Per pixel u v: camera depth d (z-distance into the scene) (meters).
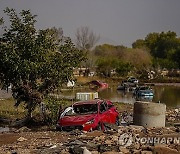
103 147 12.13
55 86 22.80
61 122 17.61
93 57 104.31
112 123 18.70
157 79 91.69
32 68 21.56
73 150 11.85
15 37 22.41
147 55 125.44
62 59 22.42
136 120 18.02
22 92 22.83
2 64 22.23
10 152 12.69
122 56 119.94
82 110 18.36
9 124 23.23
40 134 16.86
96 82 72.06
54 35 22.83
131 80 73.06
